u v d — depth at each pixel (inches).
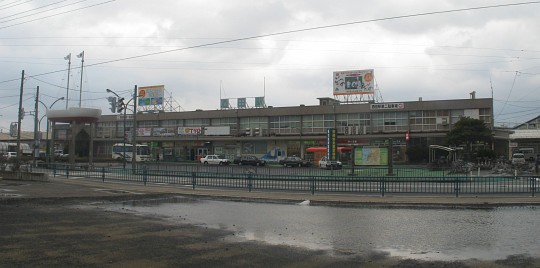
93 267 281.6
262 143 2785.4
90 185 993.5
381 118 2479.1
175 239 382.6
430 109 2354.8
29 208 574.2
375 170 1419.8
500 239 399.5
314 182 827.4
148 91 3206.2
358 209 627.2
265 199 741.3
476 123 2014.0
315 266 297.7
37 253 316.5
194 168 1646.2
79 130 2817.4
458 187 775.7
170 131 3006.9
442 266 301.4
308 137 2610.7
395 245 372.2
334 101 2746.1
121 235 395.9
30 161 1909.4
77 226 438.9
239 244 367.6
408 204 672.4
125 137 2111.2
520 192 780.6
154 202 690.2
